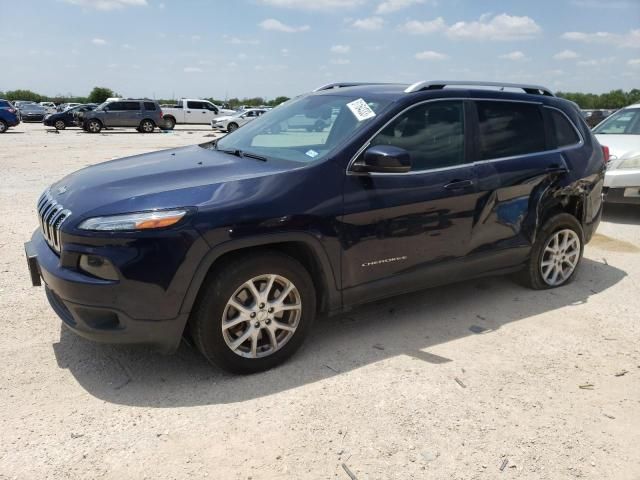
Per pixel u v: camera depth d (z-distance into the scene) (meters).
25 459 2.69
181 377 3.48
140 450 2.78
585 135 5.27
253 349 3.48
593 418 3.17
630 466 2.78
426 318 4.48
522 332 4.25
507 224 4.59
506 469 2.72
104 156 16.22
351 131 3.86
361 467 2.70
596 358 3.87
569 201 5.11
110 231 3.06
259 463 2.71
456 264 4.34
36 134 28.53
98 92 80.62
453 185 4.14
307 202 3.49
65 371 3.51
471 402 3.28
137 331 3.17
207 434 2.92
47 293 3.71
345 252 3.69
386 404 3.22
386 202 3.80
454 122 4.29
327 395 3.30
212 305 3.27
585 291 5.18
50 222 3.41
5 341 3.87
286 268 3.48
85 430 2.93
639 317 4.60
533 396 3.37
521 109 4.76
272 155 3.98
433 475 2.67
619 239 7.08
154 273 3.09
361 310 4.61
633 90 37.53
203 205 3.20
